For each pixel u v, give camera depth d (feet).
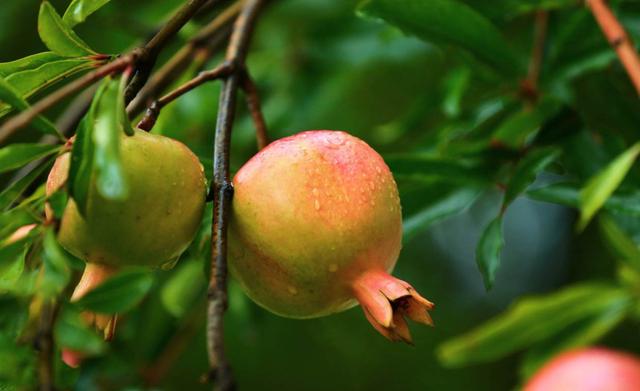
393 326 3.82
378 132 6.33
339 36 5.54
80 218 3.79
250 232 3.84
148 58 3.84
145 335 5.01
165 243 3.84
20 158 3.78
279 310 3.91
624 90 4.87
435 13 4.50
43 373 3.67
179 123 5.02
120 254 3.82
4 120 5.58
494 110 4.84
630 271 4.68
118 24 5.36
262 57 5.65
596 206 4.22
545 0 4.66
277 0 5.61
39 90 3.92
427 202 4.54
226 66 4.08
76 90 3.77
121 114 3.78
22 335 3.76
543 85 4.66
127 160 3.79
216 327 3.59
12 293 3.75
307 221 3.83
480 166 4.56
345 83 5.81
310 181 3.84
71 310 3.77
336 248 3.83
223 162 3.89
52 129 3.80
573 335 4.78
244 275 3.89
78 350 3.78
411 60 6.04
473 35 4.54
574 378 4.37
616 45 4.41
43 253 3.72
